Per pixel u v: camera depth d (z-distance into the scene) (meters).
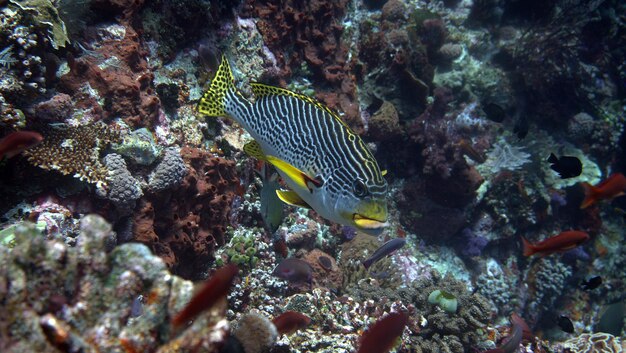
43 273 0.32
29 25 0.64
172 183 0.73
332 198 0.52
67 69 0.73
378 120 1.25
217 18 1.02
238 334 0.47
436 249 1.41
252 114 0.56
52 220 0.62
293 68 1.20
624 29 2.01
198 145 0.90
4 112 0.61
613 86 2.00
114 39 0.80
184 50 0.97
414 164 1.39
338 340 0.79
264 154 0.58
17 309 0.29
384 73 1.33
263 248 0.93
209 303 0.32
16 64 0.63
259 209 0.97
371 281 1.04
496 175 1.47
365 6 1.49
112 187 0.66
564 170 1.06
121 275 0.34
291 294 0.92
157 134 0.82
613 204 2.03
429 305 1.01
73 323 0.32
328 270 1.03
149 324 0.34
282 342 0.65
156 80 0.88
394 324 0.52
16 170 0.64
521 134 1.20
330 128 0.51
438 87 1.40
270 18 1.13
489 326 1.08
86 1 0.77
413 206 1.39
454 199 1.37
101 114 0.73
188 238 0.77
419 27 1.48
